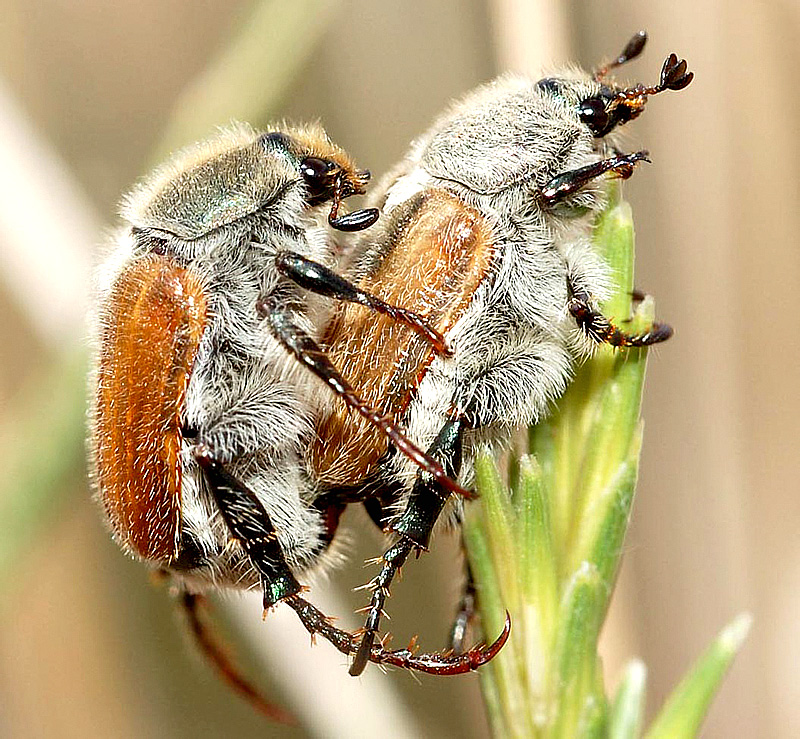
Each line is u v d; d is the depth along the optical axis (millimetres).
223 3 99
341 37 95
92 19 100
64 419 83
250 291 79
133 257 79
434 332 77
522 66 87
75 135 99
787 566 91
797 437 92
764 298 91
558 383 77
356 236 80
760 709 91
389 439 78
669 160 91
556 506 76
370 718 86
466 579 80
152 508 78
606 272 77
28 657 94
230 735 95
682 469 92
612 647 89
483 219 78
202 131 85
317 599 87
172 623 96
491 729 76
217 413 79
